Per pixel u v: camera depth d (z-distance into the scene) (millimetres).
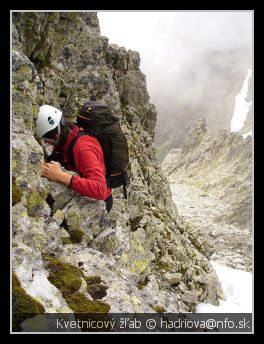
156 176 19828
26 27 9672
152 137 25031
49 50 11555
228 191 72000
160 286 10633
